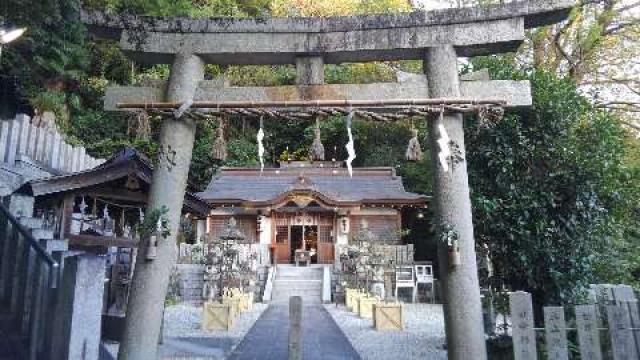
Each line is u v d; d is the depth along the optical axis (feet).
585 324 13.85
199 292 56.44
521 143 20.17
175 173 17.43
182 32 18.03
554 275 19.26
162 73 75.20
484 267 21.61
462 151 17.20
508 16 17.13
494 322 22.11
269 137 97.86
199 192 81.30
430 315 44.65
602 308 15.83
